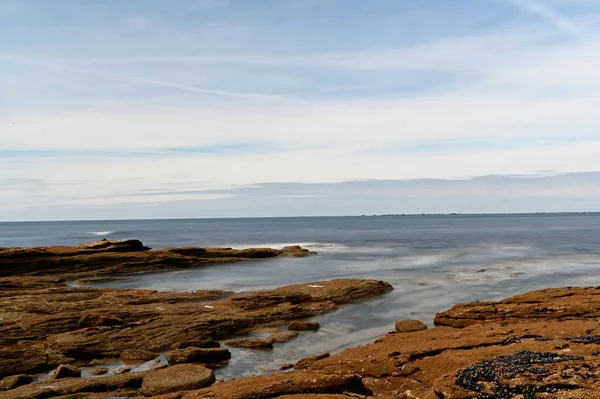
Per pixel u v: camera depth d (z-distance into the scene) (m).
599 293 27.50
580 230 148.50
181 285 45.38
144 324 27.38
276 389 15.72
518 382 13.69
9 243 114.69
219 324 27.38
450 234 133.38
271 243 106.62
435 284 43.34
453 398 13.78
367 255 72.81
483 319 25.28
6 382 19.22
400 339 21.61
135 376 18.58
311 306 32.78
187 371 18.94
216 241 116.38
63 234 167.88
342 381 16.30
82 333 25.44
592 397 12.62
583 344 16.70
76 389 17.66
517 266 56.34
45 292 37.31
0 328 26.20
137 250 60.50
